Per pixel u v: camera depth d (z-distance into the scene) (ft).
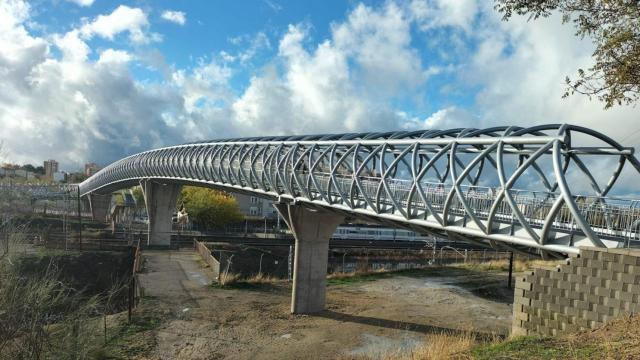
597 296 48.70
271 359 82.23
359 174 91.71
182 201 409.08
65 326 50.57
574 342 42.24
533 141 61.72
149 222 255.70
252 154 135.85
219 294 132.57
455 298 136.46
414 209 82.43
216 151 164.55
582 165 72.74
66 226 223.71
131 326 97.66
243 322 105.40
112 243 239.30
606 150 69.26
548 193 62.95
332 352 85.81
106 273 182.50
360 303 127.44
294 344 90.63
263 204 488.44
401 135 89.35
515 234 63.16
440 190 80.33
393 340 93.91
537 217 65.46
